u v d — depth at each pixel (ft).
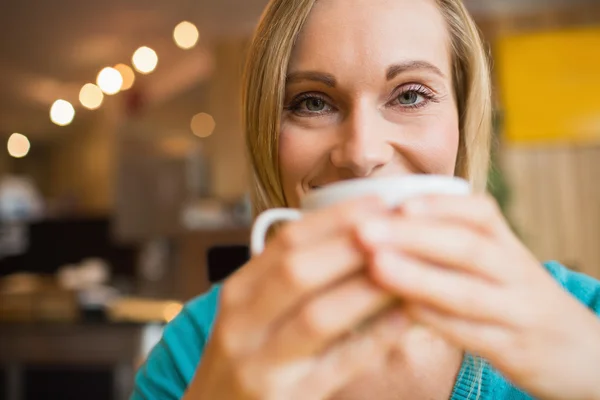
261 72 1.63
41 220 8.93
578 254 7.68
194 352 1.95
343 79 1.48
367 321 1.05
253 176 1.78
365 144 1.46
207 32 8.76
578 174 7.70
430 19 1.54
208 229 6.49
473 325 1.03
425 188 1.06
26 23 8.41
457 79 1.73
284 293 1.00
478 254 1.00
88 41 9.23
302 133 1.54
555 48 7.66
